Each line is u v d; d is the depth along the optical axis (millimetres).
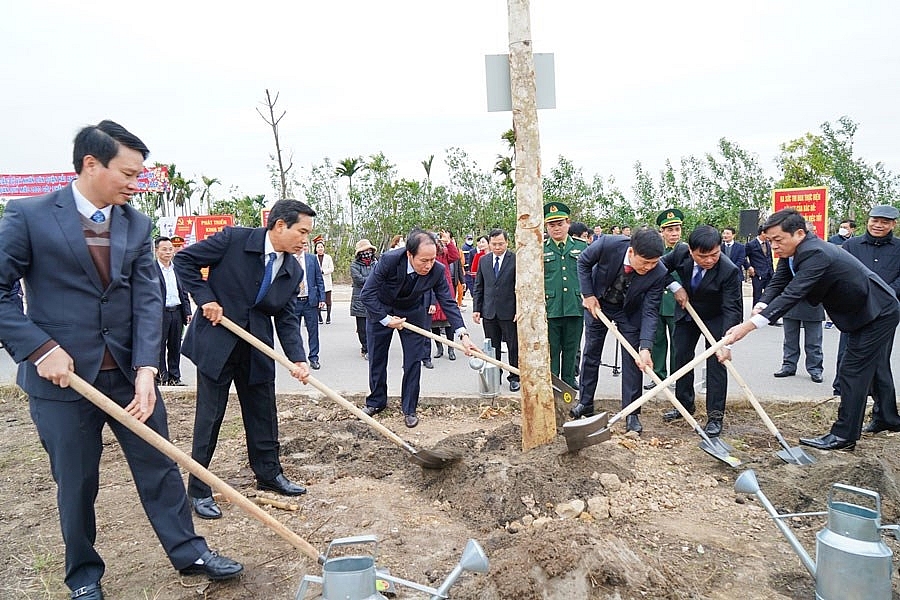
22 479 5008
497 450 5168
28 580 3410
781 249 4992
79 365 2945
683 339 6172
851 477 4355
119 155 2885
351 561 2502
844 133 21438
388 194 26469
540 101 4656
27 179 16734
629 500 4219
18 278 2854
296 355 4457
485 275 7949
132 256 3090
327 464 5203
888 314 4945
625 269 5676
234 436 5891
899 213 6742
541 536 3143
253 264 4137
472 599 3088
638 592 2922
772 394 7215
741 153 22609
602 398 6832
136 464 3180
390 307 6414
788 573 3363
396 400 7172
